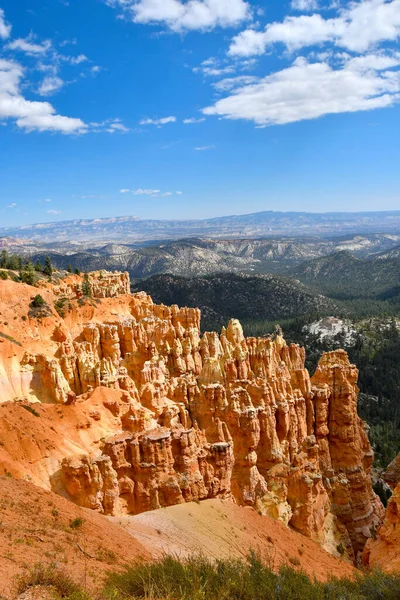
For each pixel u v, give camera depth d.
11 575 21.83
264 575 26.94
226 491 54.09
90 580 24.36
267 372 78.62
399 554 44.19
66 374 70.06
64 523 32.47
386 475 82.62
